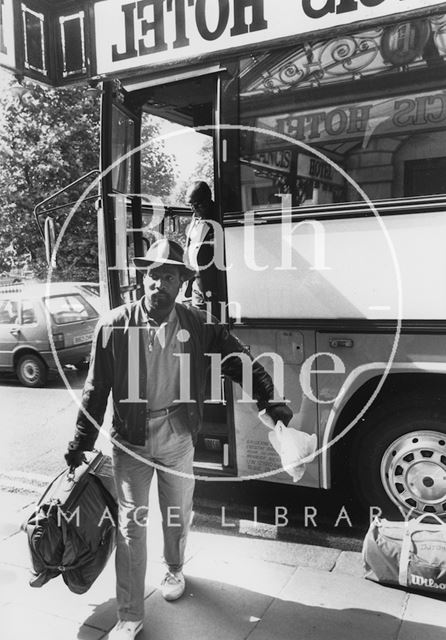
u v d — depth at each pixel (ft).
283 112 12.51
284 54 12.41
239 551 12.55
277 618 10.27
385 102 11.68
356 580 11.38
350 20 11.14
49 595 11.12
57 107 50.98
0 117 50.90
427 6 10.61
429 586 10.64
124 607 9.74
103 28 13.30
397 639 9.65
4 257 53.16
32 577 10.42
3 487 16.37
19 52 13.44
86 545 10.09
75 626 10.21
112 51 13.29
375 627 9.96
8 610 10.65
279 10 11.66
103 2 13.17
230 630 10.00
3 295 33.73
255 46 11.98
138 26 12.98
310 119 12.30
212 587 11.21
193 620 10.25
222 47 12.25
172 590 10.75
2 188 51.70
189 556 12.34
